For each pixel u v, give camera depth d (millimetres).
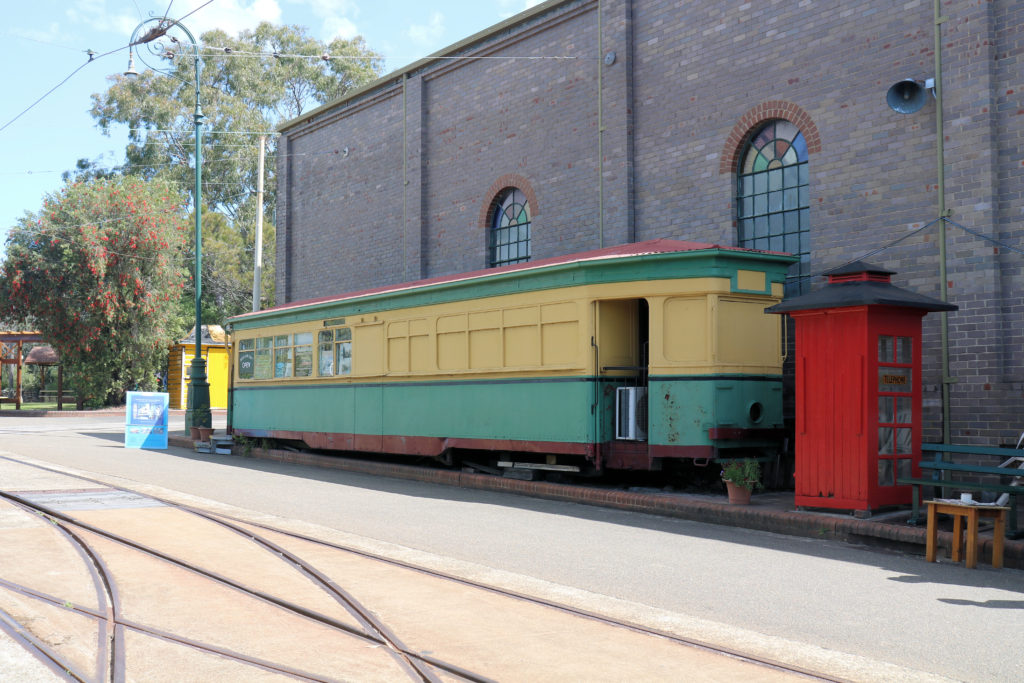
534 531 10359
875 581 8039
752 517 10859
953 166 12391
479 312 14664
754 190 15422
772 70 14938
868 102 13570
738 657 5656
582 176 18312
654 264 12461
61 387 44250
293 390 19328
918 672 5484
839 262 13836
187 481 14742
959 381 12141
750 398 12367
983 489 9094
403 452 16062
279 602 6785
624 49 17297
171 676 5125
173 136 54906
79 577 7453
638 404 12672
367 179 24859
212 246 53781
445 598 7051
